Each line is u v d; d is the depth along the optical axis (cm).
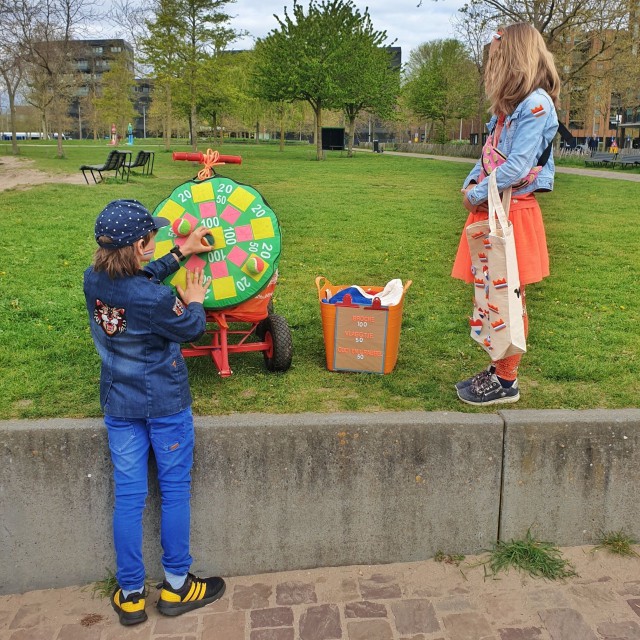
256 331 471
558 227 1047
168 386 301
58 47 2784
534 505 356
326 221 1065
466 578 342
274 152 4191
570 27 2570
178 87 3544
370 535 352
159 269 342
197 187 390
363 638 301
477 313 359
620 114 5278
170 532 312
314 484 343
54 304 556
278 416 346
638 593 329
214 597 328
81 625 314
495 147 341
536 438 348
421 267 735
